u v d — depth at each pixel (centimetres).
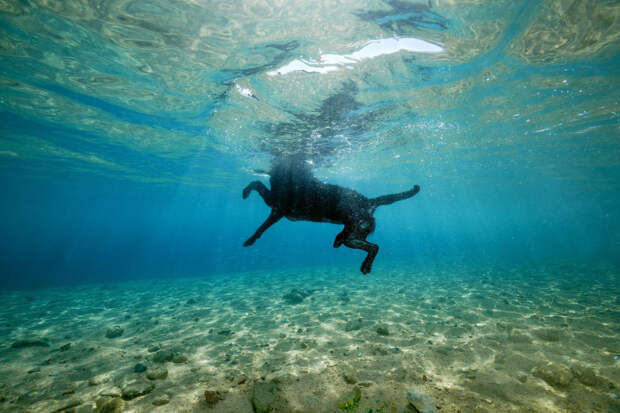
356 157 500
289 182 141
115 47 201
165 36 185
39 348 197
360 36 184
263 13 162
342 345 185
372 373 142
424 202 1329
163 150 489
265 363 159
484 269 628
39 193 1087
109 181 832
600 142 468
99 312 322
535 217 2428
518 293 347
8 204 1465
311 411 109
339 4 157
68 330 245
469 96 290
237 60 208
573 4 166
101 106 310
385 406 111
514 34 192
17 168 664
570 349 167
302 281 537
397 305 301
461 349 172
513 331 199
